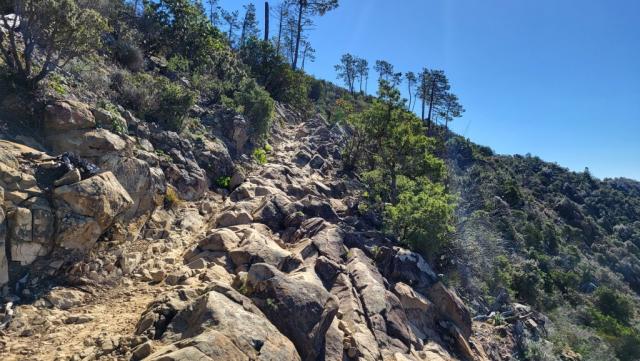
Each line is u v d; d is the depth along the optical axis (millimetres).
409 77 64125
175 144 14156
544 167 84312
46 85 10117
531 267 29953
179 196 12898
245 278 7973
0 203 6695
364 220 16516
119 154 9953
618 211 77500
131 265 9070
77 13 9977
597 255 54312
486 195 36719
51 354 5910
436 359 10219
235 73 26109
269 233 12266
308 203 14977
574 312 28422
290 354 6145
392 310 10719
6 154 7457
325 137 27172
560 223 59062
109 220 8258
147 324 6305
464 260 19031
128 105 13867
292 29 49969
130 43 17828
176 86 15695
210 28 25844
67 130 9383
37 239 7188
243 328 5855
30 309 6738
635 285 52094
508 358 15055
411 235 15359
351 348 8047
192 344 5184
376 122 21219
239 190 15250
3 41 10703
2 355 5703
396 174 20812
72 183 7836
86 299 7609
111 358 5738
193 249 10406
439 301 13016
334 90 61688
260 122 21406
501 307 19562
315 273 10195
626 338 26109
